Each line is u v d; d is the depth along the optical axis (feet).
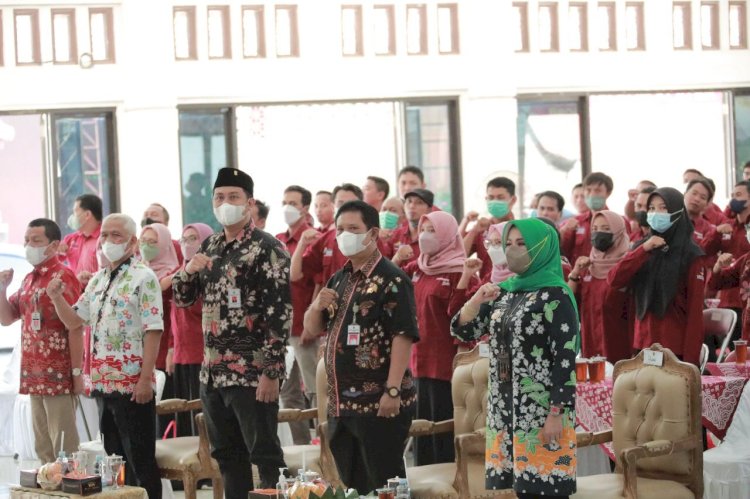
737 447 36.22
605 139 76.38
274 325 34.42
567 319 28.99
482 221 46.06
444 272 39.24
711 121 78.07
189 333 45.42
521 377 29.32
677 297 38.68
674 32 76.89
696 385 32.17
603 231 42.50
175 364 46.03
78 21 67.15
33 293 42.29
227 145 70.13
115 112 68.28
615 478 32.91
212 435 35.88
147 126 67.77
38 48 66.69
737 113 78.54
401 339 31.91
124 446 37.93
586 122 75.97
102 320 37.70
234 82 69.41
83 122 67.97
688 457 32.22
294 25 70.54
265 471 34.88
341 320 32.53
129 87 67.72
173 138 68.28
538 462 29.12
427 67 72.54
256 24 69.92
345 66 71.26
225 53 69.46
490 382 30.45
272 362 34.30
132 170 68.03
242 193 34.96
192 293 35.83
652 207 38.78
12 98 66.33
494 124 73.61
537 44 74.43
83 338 43.16
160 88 67.82
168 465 38.24
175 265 47.62
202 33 68.85
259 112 70.64
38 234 42.22
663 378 32.65
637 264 39.04
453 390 36.29
